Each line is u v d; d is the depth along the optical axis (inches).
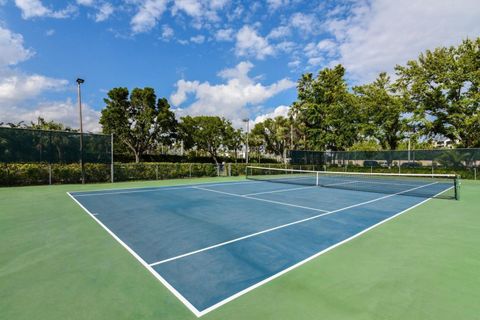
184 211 329.7
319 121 1253.7
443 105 976.9
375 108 1098.7
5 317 111.5
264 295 132.4
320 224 273.0
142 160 1646.2
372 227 263.1
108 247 199.0
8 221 274.1
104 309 118.4
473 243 214.7
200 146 1802.4
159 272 157.8
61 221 275.3
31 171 574.9
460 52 950.4
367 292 135.7
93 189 532.4
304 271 160.7
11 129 552.1
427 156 946.7
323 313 116.9
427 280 149.0
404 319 112.8
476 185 694.5
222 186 621.0
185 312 117.1
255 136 2130.9
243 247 202.2
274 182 739.4
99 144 663.1
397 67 1046.4
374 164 1071.0
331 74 1202.6
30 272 155.6
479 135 943.7
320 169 1238.3
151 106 1540.4
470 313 117.0
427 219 299.1
